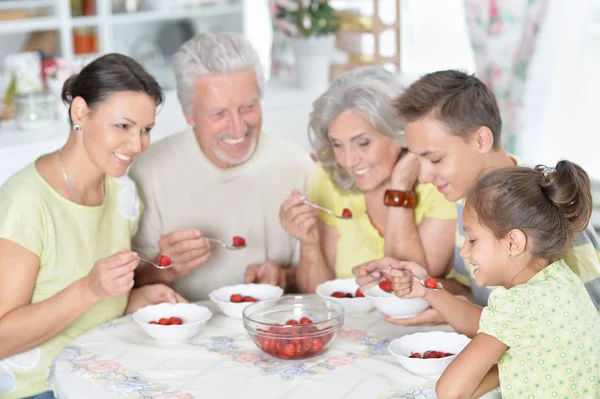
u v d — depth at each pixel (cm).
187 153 249
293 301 201
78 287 195
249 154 245
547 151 380
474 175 195
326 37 372
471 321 190
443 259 230
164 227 250
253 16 511
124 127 202
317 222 247
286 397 164
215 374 175
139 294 224
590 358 165
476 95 191
